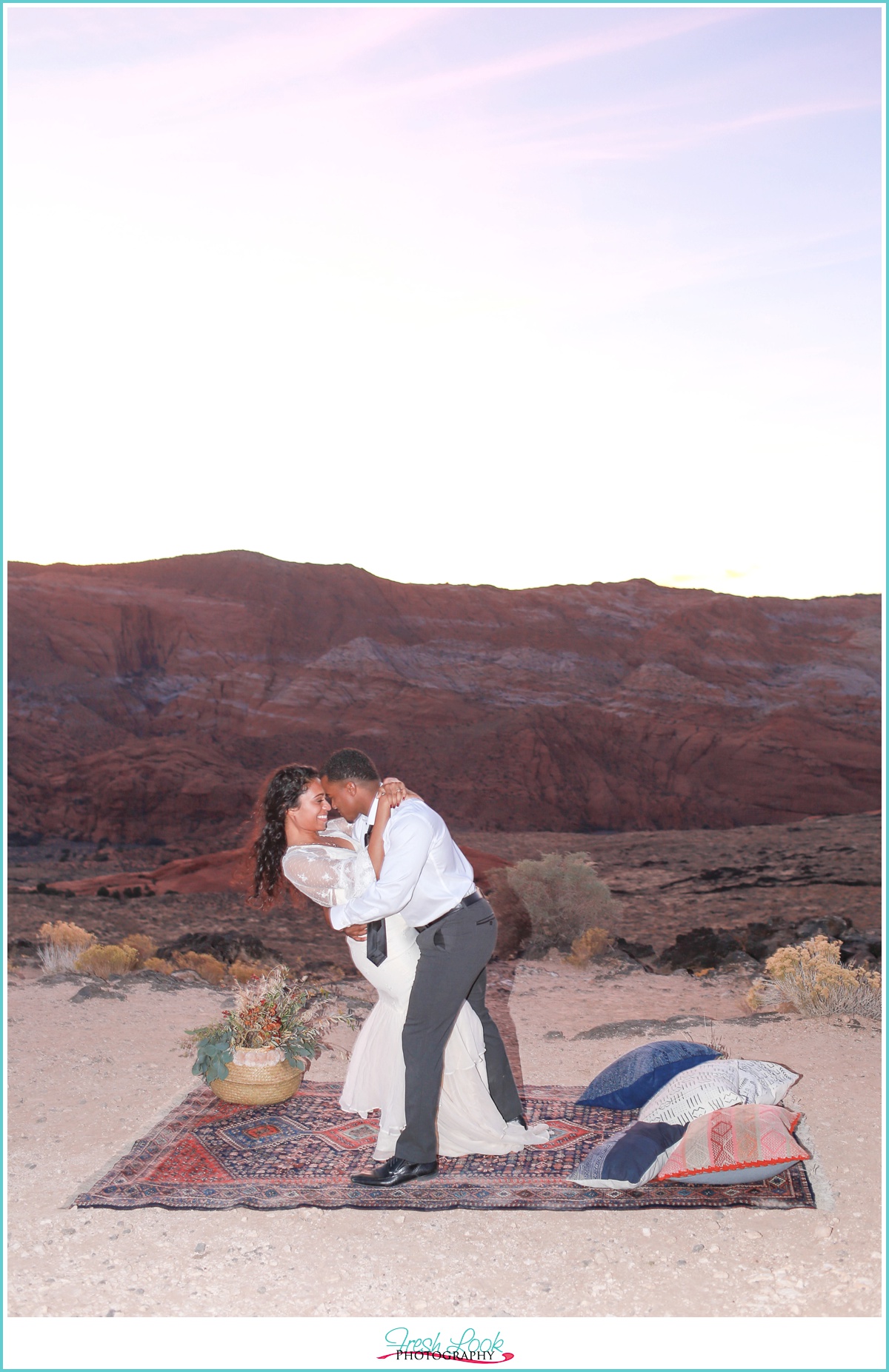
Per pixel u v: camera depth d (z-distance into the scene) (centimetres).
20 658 6962
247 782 6019
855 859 3553
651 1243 350
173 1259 338
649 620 9825
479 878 1584
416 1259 339
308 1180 398
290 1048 489
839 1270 330
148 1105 501
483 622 9375
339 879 427
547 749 6694
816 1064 562
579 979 962
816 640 9400
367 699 7600
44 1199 386
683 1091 426
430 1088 402
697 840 4600
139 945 1248
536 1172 409
